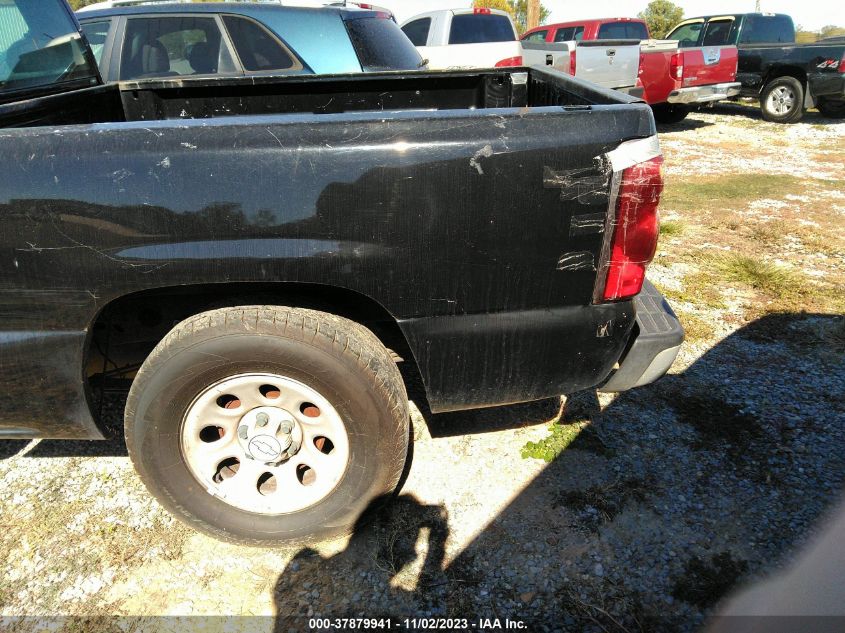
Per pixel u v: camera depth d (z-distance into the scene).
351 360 1.90
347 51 5.02
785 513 2.35
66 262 1.81
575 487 2.49
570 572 2.13
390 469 2.07
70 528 2.30
